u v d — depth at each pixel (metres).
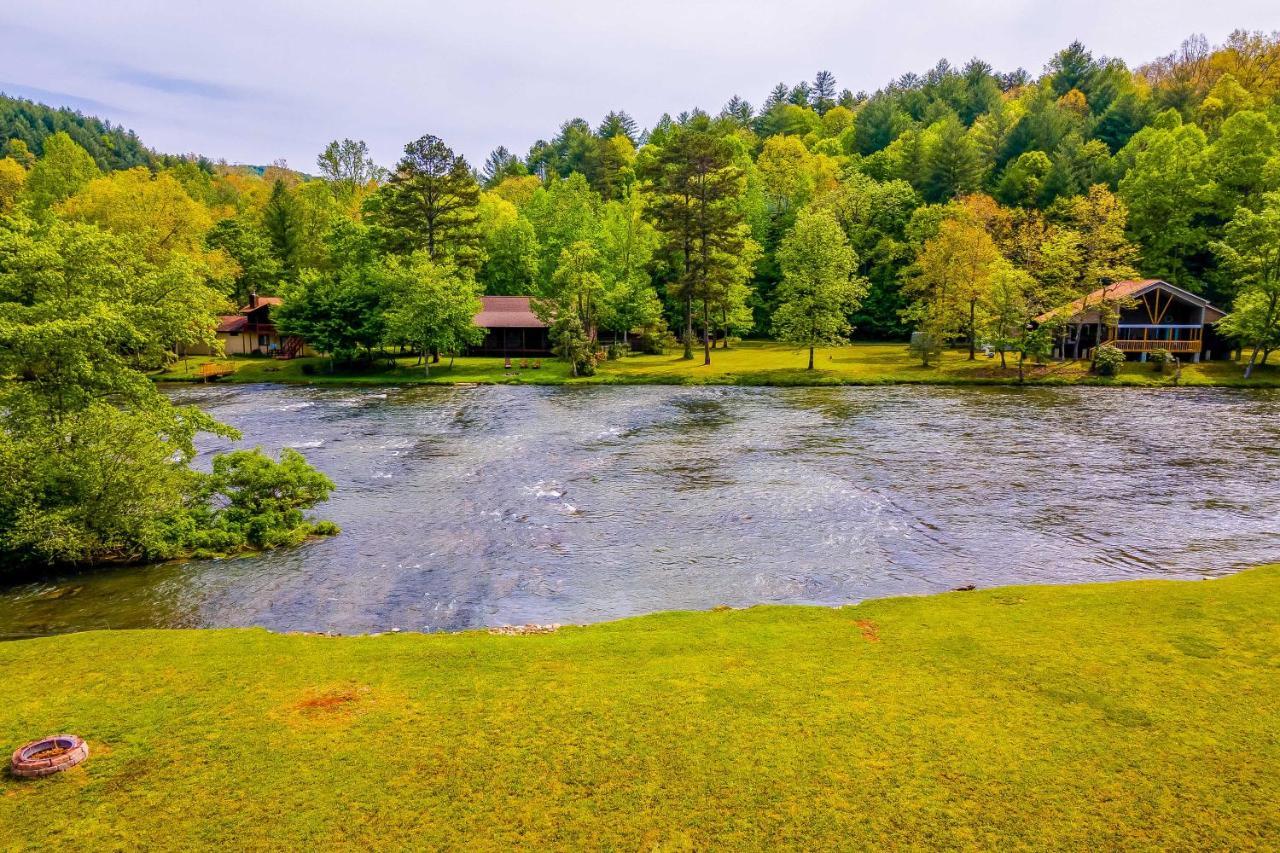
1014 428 36.06
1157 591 14.71
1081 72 119.50
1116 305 55.81
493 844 7.47
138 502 18.88
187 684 10.98
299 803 8.09
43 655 12.11
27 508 17.30
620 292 65.69
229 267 69.38
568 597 16.56
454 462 29.42
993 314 56.41
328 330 58.41
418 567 18.38
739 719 9.78
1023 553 19.30
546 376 57.38
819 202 83.38
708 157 60.75
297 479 21.53
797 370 57.28
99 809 8.00
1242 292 53.59
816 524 21.58
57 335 19.11
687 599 16.44
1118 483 25.95
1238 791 8.15
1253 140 61.53
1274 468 27.89
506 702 10.34
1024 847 7.35
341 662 11.80
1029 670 11.10
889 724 9.60
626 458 30.06
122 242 26.05
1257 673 10.84
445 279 59.66
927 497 24.31
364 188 97.19
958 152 83.88
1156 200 64.25
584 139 127.00
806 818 7.81
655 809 7.98
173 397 48.16
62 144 83.81
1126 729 9.41
